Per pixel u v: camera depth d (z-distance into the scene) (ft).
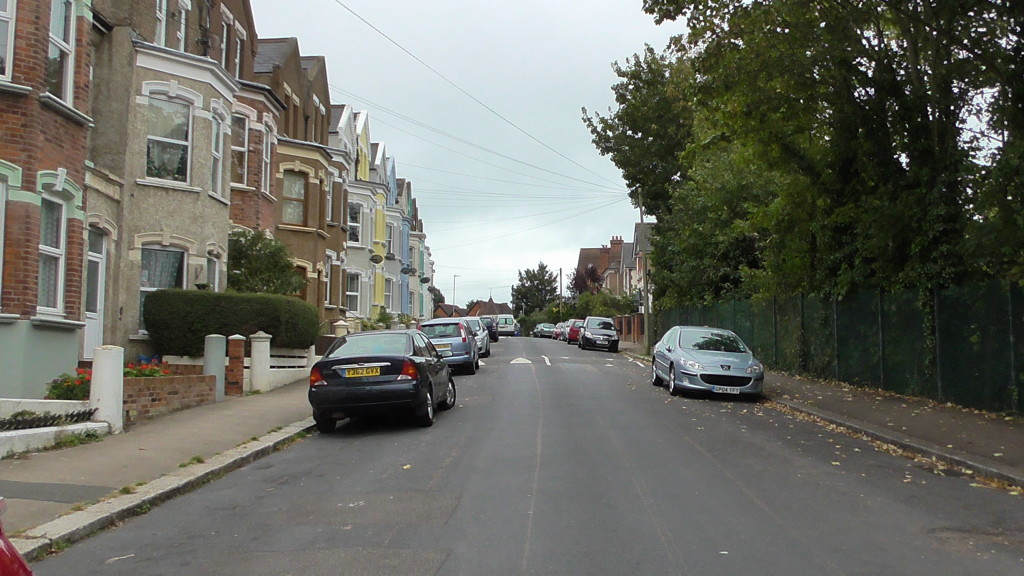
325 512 24.40
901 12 46.44
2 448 30.12
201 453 33.06
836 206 59.16
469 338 78.48
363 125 135.13
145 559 20.10
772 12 46.68
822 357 66.13
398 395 39.73
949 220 48.16
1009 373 41.78
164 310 56.03
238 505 25.75
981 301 43.98
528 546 20.31
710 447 35.19
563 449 34.32
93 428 35.01
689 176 98.58
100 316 52.31
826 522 22.63
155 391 42.24
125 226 55.67
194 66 60.54
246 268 69.82
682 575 18.03
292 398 51.85
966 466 30.71
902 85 51.72
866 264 57.47
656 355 64.69
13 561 10.36
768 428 41.78
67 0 42.91
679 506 24.38
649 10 49.21
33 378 38.99
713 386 54.03
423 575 18.21
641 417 45.09
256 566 19.22
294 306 61.77
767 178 86.07
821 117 55.57
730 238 92.27
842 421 42.65
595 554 19.61
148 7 59.62
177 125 60.23
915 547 20.29
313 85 104.27
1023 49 41.98
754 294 82.74
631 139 115.65
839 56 48.83
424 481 28.37
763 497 25.66
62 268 42.09
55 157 40.98
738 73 49.32
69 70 42.73
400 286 152.66
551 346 150.92
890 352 54.49
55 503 24.45
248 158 73.51
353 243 119.75
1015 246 41.75
